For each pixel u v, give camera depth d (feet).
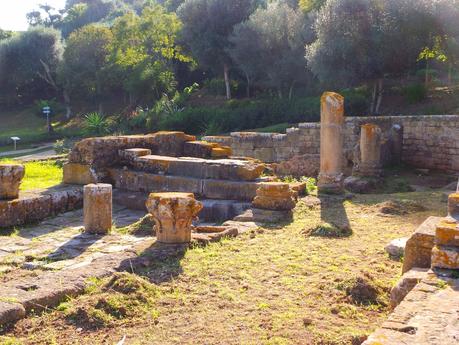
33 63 190.60
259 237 27.07
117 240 28.99
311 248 24.75
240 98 147.74
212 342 14.61
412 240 18.20
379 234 27.86
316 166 59.88
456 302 13.03
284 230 28.81
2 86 198.18
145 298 17.75
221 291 18.71
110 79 172.96
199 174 39.50
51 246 28.19
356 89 114.11
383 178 52.65
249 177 37.70
